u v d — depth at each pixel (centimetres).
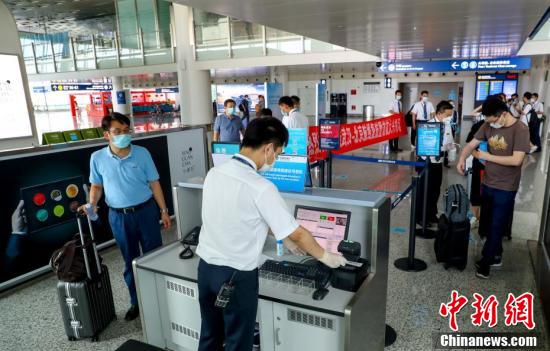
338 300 185
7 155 328
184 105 1120
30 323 292
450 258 343
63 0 1401
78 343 267
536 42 794
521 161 298
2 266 333
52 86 1600
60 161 367
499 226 317
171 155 482
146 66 1246
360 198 206
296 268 209
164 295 247
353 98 2014
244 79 2123
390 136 616
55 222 367
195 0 361
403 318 279
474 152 327
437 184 446
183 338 247
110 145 273
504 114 301
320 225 228
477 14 435
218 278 168
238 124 630
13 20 571
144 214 282
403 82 1903
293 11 418
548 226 326
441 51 850
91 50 1398
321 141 374
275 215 162
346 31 560
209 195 170
